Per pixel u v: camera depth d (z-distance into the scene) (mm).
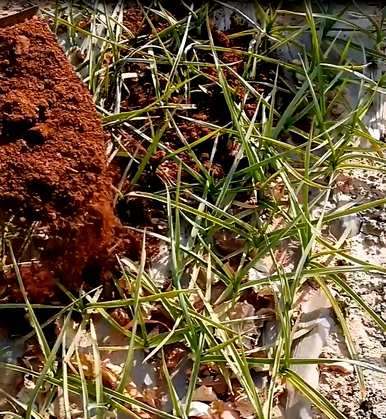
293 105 543
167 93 538
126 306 474
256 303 487
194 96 568
